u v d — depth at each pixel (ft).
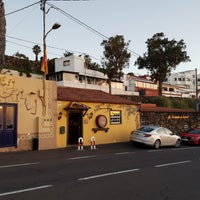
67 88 78.23
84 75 178.50
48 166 38.65
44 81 61.82
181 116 107.04
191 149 68.64
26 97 58.65
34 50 231.71
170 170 38.34
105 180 31.07
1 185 27.76
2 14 64.80
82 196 24.56
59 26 59.72
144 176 33.91
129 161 45.34
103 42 173.47
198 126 115.34
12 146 56.03
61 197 24.06
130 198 24.39
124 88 234.38
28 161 42.98
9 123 55.88
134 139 69.26
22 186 27.48
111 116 78.13
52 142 62.28
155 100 148.25
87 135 71.15
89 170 36.52
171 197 25.03
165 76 207.72
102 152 56.80
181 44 206.59
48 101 62.44
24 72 153.79
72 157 48.16
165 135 71.05
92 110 72.74
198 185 29.73
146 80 261.24
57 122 64.18
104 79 192.03
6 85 55.52
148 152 59.26
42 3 60.59
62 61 191.42
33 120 59.57
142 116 90.38
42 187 27.22
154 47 206.80
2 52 65.10
